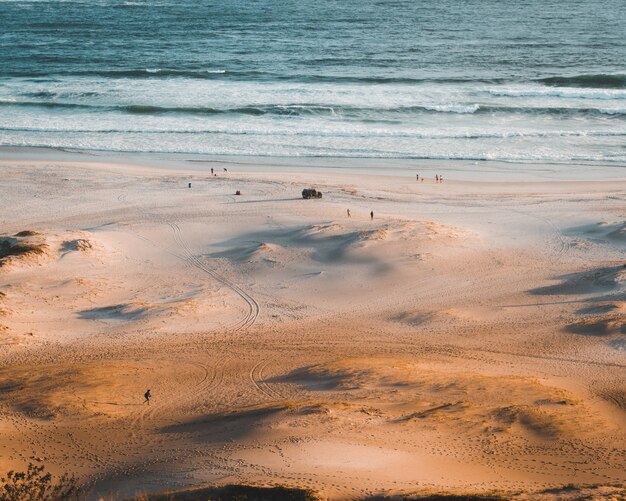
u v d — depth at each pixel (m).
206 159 74.44
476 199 62.00
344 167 71.88
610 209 58.59
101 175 68.62
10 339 37.97
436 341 38.28
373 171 70.56
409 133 81.88
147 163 72.94
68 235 52.75
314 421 26.05
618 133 82.31
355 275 47.38
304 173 69.94
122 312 42.09
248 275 48.16
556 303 42.84
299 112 89.56
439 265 48.38
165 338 38.78
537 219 56.84
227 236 54.66
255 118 88.25
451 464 22.72
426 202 61.25
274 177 68.25
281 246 52.12
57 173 69.06
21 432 26.48
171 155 75.62
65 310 42.62
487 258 49.59
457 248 50.91
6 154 75.31
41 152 76.31
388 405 29.05
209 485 20.42
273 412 27.34
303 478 20.70
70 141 80.06
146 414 28.55
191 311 42.22
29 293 44.47
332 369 33.75
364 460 22.38
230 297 44.84
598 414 28.56
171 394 31.19
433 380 32.16
